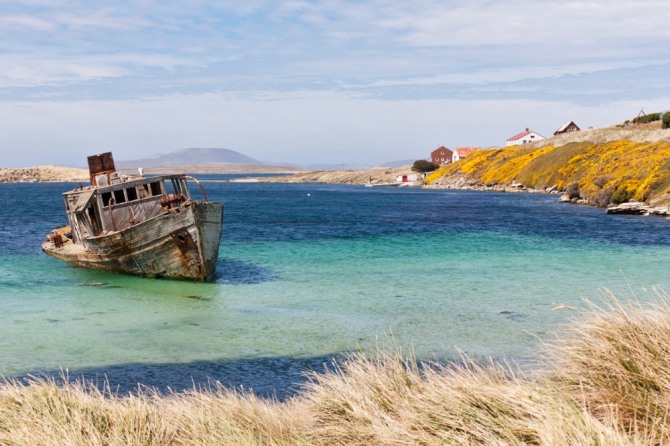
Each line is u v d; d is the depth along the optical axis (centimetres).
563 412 532
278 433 715
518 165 12694
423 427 591
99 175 3109
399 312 1981
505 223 5306
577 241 3903
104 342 1677
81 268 3077
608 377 605
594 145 10625
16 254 3628
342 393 739
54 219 6688
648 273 2642
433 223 5434
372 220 5878
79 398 815
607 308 1944
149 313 2050
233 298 2294
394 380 748
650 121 12481
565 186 10006
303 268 2955
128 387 1293
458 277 2620
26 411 765
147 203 3014
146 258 2738
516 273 2695
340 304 2130
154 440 682
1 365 1463
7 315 2023
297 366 1434
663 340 616
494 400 589
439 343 1597
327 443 655
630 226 4856
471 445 532
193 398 912
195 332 1780
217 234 2838
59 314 2041
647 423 516
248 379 1341
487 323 1805
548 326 1745
